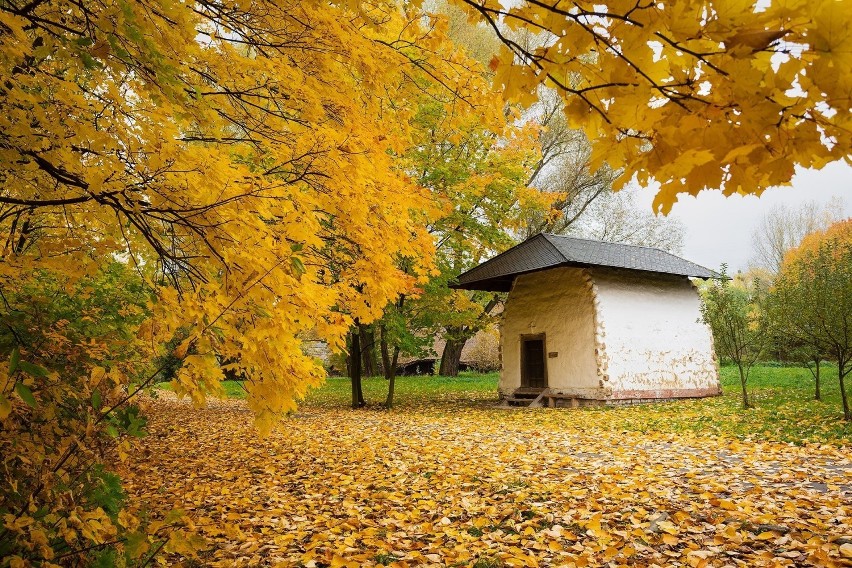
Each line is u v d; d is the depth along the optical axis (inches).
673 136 42.4
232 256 87.9
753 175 40.9
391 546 157.0
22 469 80.6
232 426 453.4
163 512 202.5
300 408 588.4
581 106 49.1
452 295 589.3
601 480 218.4
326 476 254.4
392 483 233.1
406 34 123.3
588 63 47.9
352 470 264.7
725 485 201.3
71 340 99.7
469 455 288.4
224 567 139.9
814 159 39.0
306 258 111.6
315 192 108.7
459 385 877.2
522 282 626.8
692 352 600.4
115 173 81.6
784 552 132.6
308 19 100.5
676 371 581.3
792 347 456.8
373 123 127.5
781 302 417.4
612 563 135.0
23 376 81.4
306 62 110.0
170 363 90.3
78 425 86.0
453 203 462.9
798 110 37.8
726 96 39.7
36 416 85.2
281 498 220.2
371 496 213.9
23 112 79.5
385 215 123.4
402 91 138.5
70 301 140.1
